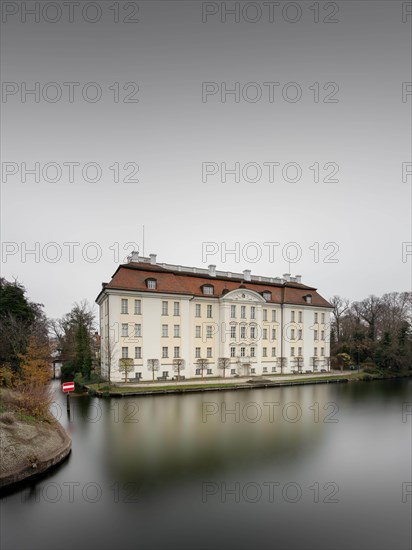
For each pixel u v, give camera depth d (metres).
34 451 15.38
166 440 19.30
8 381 27.47
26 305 43.97
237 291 49.06
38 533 10.41
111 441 18.97
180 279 47.38
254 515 11.56
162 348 42.91
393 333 68.19
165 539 10.19
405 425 23.58
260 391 38.34
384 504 12.42
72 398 32.69
